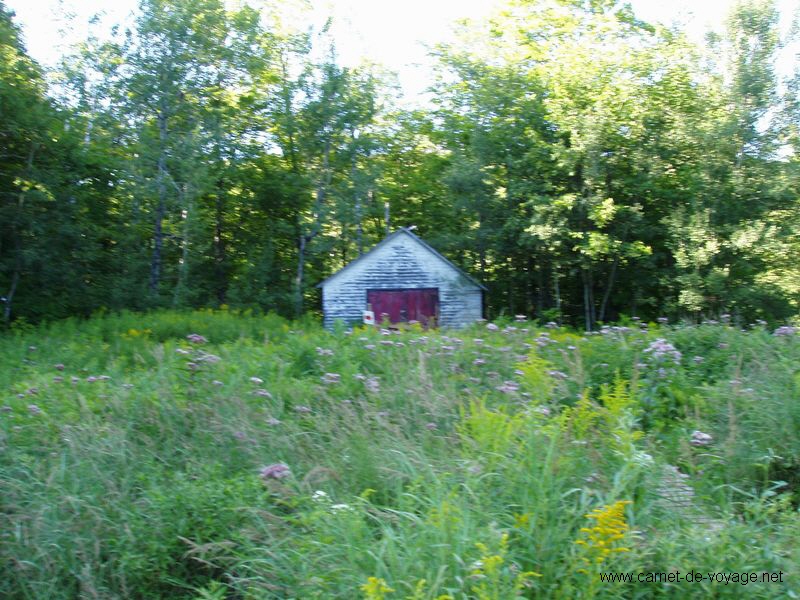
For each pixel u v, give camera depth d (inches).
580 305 1293.1
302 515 166.1
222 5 1302.9
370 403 257.6
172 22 1200.2
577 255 1153.4
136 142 1201.4
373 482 191.5
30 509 180.1
